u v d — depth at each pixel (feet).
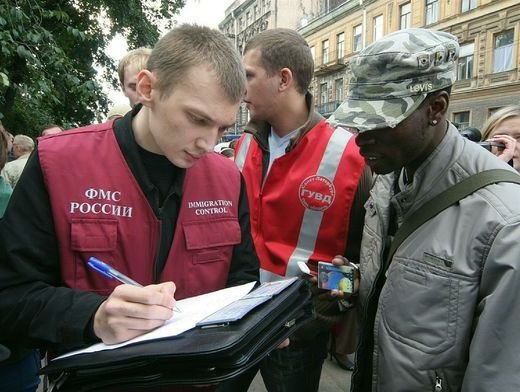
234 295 3.23
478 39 60.59
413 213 3.63
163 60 2.93
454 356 3.22
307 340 4.99
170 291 2.95
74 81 14.89
